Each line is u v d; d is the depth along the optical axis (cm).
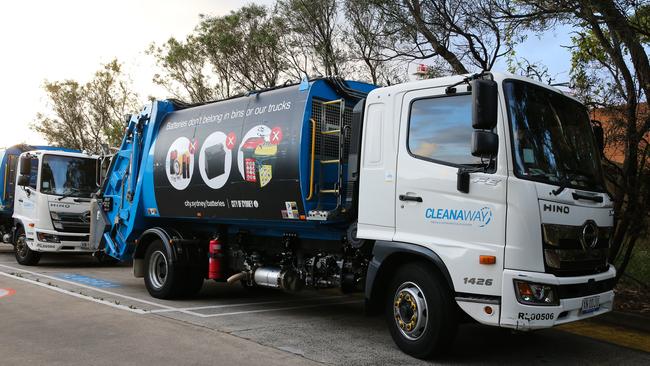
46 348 584
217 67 1948
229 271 893
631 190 829
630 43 816
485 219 517
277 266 806
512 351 627
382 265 596
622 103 855
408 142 591
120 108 2995
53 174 1385
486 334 709
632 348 657
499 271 503
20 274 1177
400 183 590
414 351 568
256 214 745
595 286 559
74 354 564
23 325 688
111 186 1063
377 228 609
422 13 1051
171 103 966
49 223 1356
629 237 885
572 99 624
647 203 831
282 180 699
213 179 808
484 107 499
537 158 537
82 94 3008
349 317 802
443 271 538
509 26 921
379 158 616
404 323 582
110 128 2903
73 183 1413
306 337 661
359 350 605
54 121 3084
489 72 537
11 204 1552
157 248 926
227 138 794
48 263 1476
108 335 643
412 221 575
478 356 599
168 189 899
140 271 952
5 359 541
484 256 511
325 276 720
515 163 514
